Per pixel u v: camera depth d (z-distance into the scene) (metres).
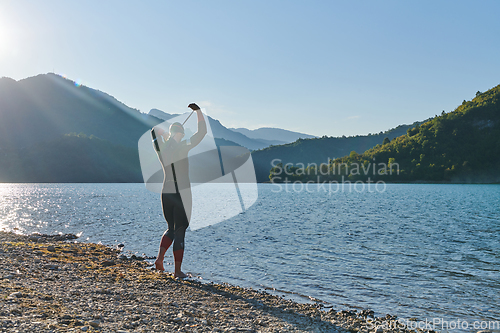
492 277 8.88
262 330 4.38
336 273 9.16
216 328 4.16
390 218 25.86
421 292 7.51
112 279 6.29
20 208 34.12
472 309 6.40
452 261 10.85
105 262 8.31
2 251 7.96
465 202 47.44
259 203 45.22
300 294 7.27
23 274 5.72
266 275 8.87
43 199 51.66
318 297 7.08
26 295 4.32
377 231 18.36
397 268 9.82
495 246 13.79
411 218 25.92
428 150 189.00
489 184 159.62
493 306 6.59
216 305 5.38
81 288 5.27
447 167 176.50
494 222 23.27
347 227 20.09
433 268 9.85
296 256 11.41
